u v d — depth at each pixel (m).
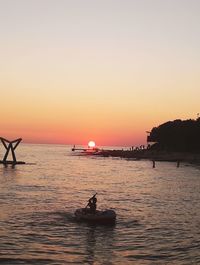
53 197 48.66
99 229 29.95
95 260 22.30
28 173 85.88
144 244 25.86
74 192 55.41
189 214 38.16
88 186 64.62
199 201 48.31
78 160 160.50
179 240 27.05
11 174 81.44
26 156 178.62
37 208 39.00
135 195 53.34
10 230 28.62
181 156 155.00
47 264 21.25
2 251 23.25
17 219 32.75
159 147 186.75
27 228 29.50
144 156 168.12
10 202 42.59
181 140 176.12
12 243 25.09
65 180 74.25
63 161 149.75
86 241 26.39
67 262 21.77
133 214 37.06
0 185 60.69
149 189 61.53
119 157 184.25
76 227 30.42
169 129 185.62
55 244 25.38
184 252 24.14
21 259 21.91
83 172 97.06
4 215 34.38
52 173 89.75
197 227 31.69
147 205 43.75
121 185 67.44
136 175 90.38
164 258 22.88
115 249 24.59
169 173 96.62
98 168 113.94
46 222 31.88
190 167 120.00
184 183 72.38
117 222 32.81
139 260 22.44
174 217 36.12
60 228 29.94
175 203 46.00
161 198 50.47
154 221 33.75
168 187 64.94
